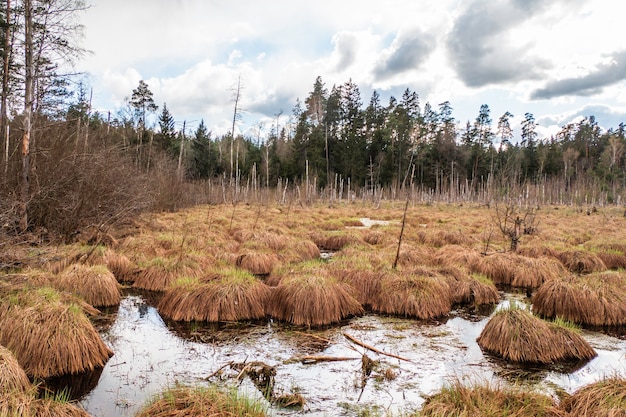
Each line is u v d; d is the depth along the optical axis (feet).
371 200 181.16
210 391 16.72
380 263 39.27
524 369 21.89
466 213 123.03
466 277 36.60
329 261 41.68
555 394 19.13
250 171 201.57
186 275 36.65
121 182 56.44
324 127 223.51
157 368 21.16
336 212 113.60
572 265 46.73
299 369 21.44
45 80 47.60
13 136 54.90
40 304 22.49
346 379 20.38
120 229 56.03
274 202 138.92
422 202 179.63
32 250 37.19
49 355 19.89
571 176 235.40
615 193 197.57
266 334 26.58
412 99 213.25
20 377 17.02
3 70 50.83
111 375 20.27
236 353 23.39
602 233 72.49
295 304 28.89
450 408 15.87
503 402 16.33
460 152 225.56
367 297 33.81
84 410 16.49
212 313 28.81
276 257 45.62
